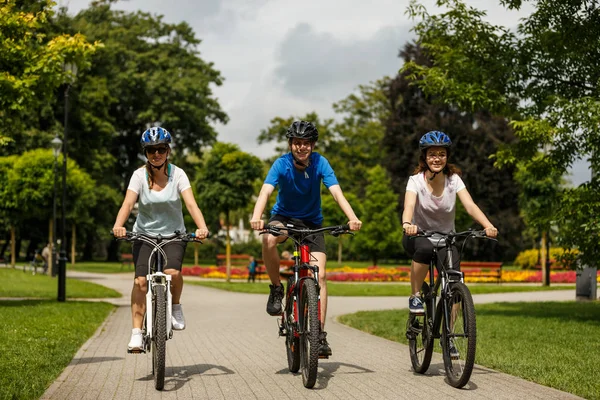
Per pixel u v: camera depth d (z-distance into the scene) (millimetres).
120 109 58156
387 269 39156
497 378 6742
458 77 13750
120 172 61500
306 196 6977
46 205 36031
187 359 8188
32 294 21375
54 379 6695
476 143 49062
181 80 57281
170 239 6598
